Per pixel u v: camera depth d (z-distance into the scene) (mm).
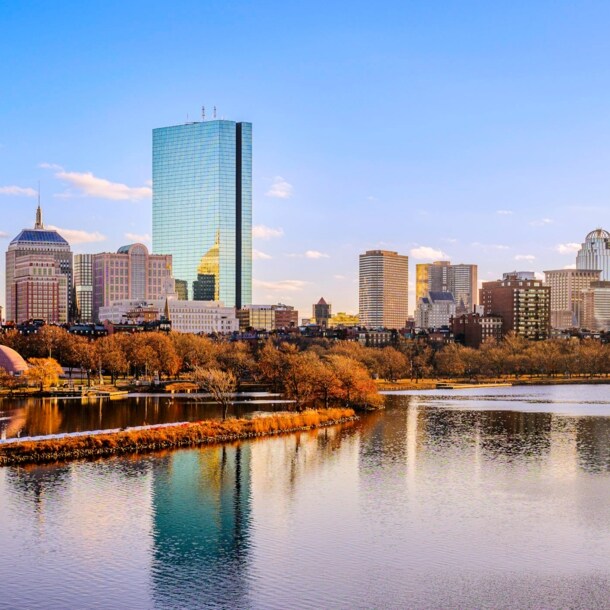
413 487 159375
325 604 104188
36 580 111125
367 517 138750
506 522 136375
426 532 131125
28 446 178750
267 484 160125
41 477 162750
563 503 148000
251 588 108812
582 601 105375
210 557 119625
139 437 193750
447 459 187375
